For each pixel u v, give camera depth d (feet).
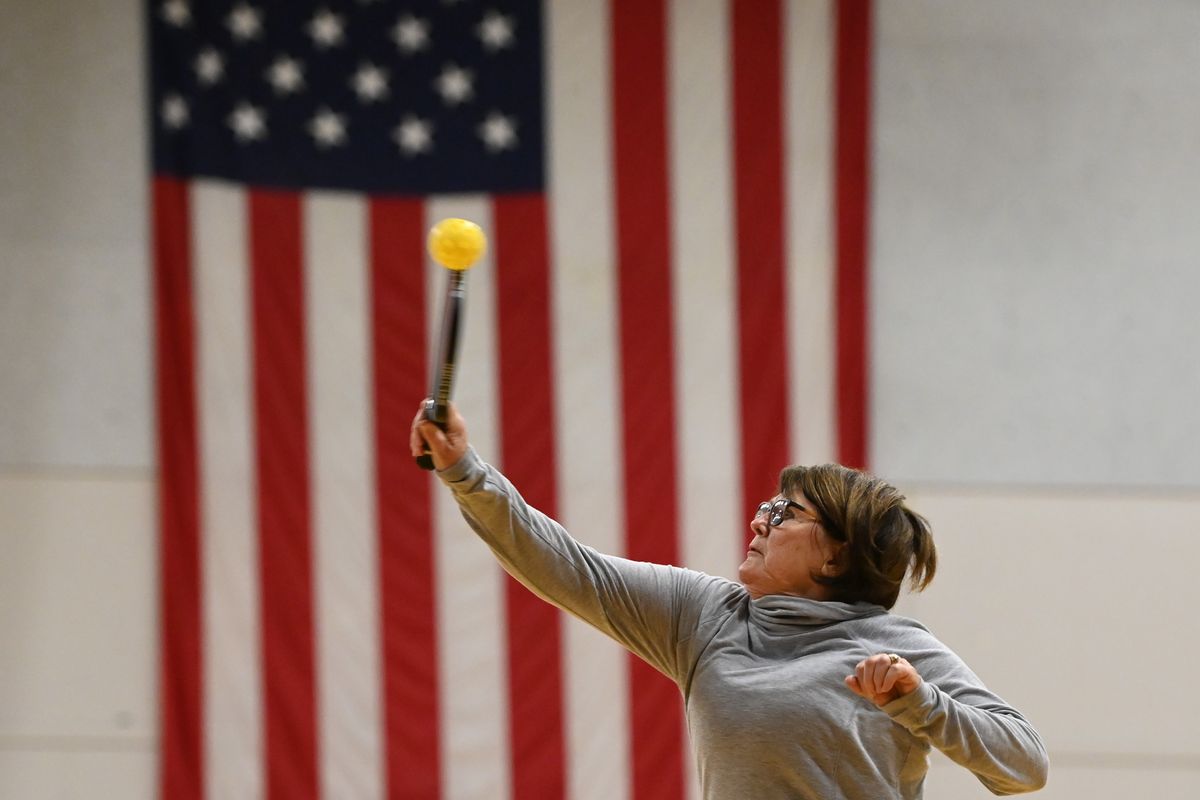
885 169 87.86
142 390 85.10
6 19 86.33
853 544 31.99
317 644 83.41
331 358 84.79
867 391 85.92
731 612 32.40
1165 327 88.02
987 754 28.60
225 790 82.23
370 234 85.46
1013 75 88.79
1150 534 86.79
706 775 30.86
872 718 30.09
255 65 85.87
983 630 85.97
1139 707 85.61
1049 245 88.22
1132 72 89.10
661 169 86.17
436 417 29.91
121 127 86.17
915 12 88.63
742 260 85.92
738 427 85.25
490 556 84.58
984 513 86.74
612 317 85.56
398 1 86.69
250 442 83.92
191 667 82.69
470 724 83.71
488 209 85.97
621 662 84.43
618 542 84.58
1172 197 88.63
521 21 86.69
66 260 85.46
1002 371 87.51
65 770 82.69
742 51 86.74
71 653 83.35
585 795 83.56
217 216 84.69
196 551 83.15
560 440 84.89
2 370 84.69
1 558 83.61
